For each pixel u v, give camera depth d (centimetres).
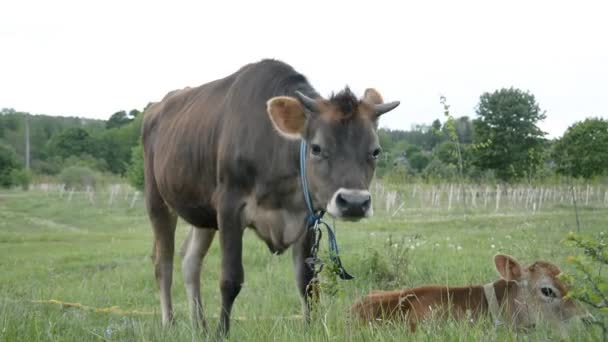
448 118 1151
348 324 514
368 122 550
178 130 721
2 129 9606
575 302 541
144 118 853
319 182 547
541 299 550
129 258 1511
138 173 3988
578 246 430
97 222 3394
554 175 2123
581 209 2572
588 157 2566
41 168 7950
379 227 1948
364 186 533
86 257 1548
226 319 603
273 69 643
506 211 2670
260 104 624
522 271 563
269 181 605
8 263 1509
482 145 1252
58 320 598
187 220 734
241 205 626
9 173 6056
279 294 857
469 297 580
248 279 1045
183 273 774
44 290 999
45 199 4653
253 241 1462
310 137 553
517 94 3531
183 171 700
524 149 3478
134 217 3541
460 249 1209
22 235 2359
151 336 541
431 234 1658
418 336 464
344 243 1403
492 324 514
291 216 614
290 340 471
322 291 583
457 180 2947
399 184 2731
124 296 969
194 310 676
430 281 864
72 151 8719
